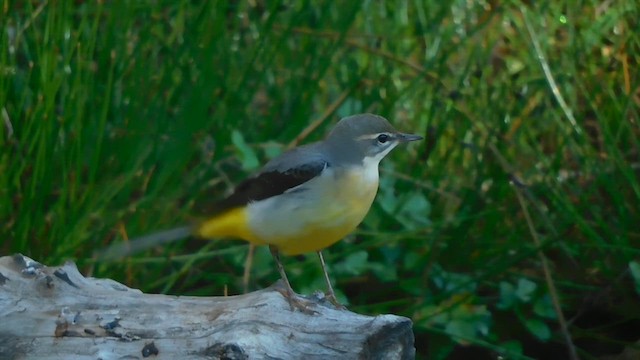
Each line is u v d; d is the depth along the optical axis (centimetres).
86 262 966
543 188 1062
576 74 1095
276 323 691
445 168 1148
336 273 1031
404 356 695
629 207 1059
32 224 956
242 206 827
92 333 699
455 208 1117
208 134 1062
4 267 744
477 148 1101
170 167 1020
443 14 1193
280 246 840
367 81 1165
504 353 980
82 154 968
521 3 1219
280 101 1140
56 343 697
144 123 1037
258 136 1129
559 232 1058
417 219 1069
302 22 1145
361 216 835
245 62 1105
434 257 1024
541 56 1094
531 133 1152
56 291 731
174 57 1066
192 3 1167
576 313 1069
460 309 1012
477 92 1152
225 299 725
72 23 1071
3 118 973
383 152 842
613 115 1109
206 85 1040
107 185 988
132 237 1001
